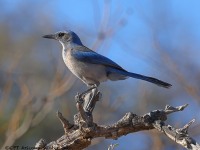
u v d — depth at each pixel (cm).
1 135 1786
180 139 1011
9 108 1934
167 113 1077
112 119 1912
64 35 1521
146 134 1573
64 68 1562
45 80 2180
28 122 1524
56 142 1119
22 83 1525
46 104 1548
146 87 1636
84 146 1109
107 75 1428
